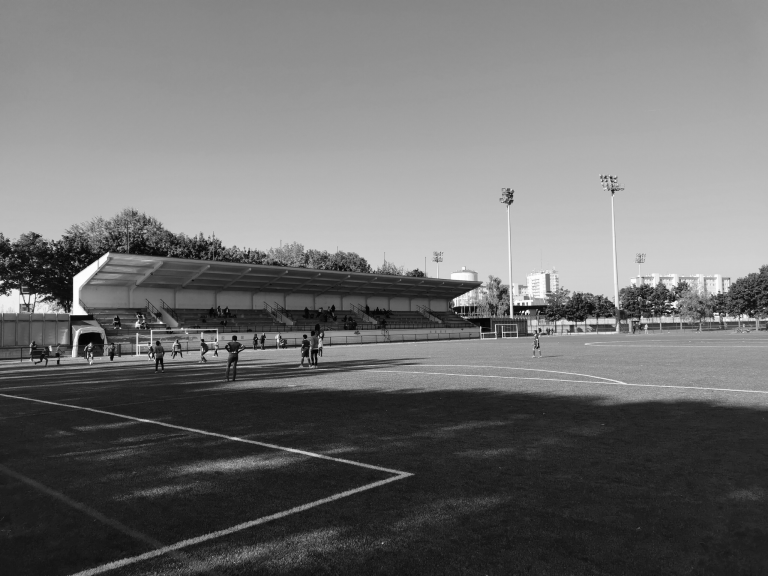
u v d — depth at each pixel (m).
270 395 15.55
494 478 6.66
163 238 84.75
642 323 110.94
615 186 79.94
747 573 4.14
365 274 70.75
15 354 42.59
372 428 10.13
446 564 4.35
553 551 4.54
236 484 6.64
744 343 43.09
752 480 6.37
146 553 4.71
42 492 6.52
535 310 115.69
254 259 99.88
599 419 10.57
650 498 5.80
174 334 53.81
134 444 9.13
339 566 4.35
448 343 62.22
